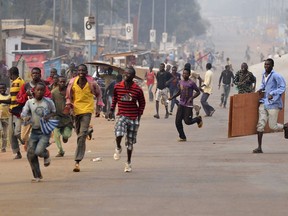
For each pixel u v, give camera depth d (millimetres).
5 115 35094
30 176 25438
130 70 25562
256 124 31188
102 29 187375
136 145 35406
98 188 22281
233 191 21391
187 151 32406
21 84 30969
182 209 18812
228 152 31656
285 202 19625
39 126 23703
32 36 120812
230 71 62312
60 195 21172
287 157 29375
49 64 88500
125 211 18688
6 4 153500
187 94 36969
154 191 21547
